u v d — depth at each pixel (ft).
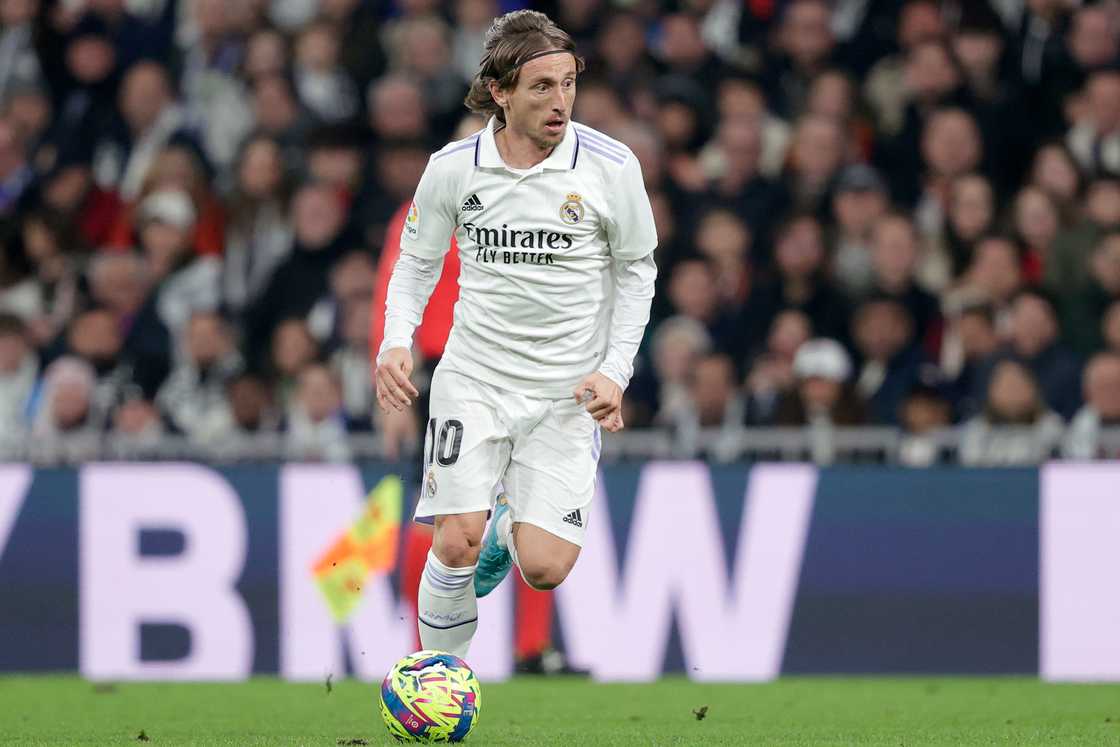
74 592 80.74
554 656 80.12
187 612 80.64
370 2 122.93
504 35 48.08
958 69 114.62
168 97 119.14
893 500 80.74
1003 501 80.64
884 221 102.17
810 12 115.96
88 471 81.25
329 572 71.26
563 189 49.24
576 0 119.96
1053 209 105.60
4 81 122.93
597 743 51.98
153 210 110.01
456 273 64.03
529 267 49.85
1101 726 60.13
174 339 104.22
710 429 91.15
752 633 80.12
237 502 80.79
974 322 96.32
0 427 98.89
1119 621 79.77
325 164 109.40
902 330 98.53
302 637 80.18
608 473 80.79
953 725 60.75
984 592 80.38
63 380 96.32
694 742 53.06
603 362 50.65
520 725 59.57
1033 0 116.78
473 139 49.93
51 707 67.92
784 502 80.64
